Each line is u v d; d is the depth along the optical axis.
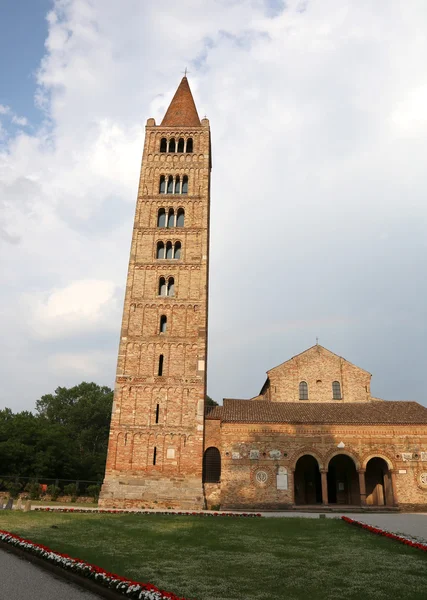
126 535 28.39
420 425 56.12
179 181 68.25
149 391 56.22
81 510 42.38
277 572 19.55
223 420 57.00
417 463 54.94
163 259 63.19
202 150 69.88
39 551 21.34
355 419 57.28
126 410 55.34
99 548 23.58
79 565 18.59
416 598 16.00
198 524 34.62
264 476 54.84
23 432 75.81
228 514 42.91
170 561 21.17
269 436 56.31
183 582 17.45
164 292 61.78
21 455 70.25
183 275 62.09
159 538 27.73
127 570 18.97
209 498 53.84
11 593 16.19
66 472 76.81
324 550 24.86
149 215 65.56
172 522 35.53
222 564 20.86
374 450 55.62
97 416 114.44
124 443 53.94
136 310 60.19
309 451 55.78
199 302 60.56
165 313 60.16
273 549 24.97
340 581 18.19
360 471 54.78
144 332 59.09
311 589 16.98
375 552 24.41
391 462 55.09
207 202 66.75
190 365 57.44
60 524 32.00
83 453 103.06
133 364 57.44
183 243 63.88
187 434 54.34
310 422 56.66
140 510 45.62
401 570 20.28
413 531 32.91
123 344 58.34
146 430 54.50
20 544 22.80
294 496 57.53
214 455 60.81
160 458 53.38
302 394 70.12
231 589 16.75
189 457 53.44
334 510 52.03
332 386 70.31
